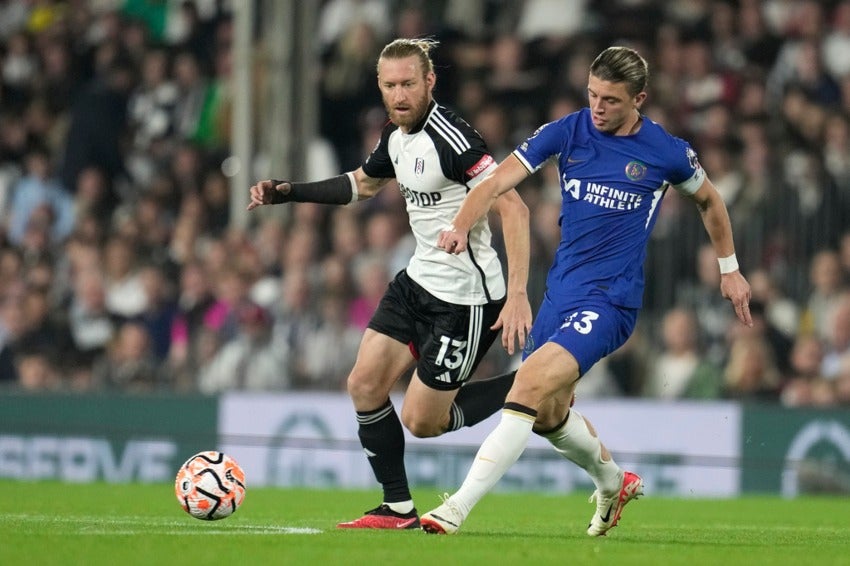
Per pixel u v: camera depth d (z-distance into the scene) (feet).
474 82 193.67
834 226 158.92
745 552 68.13
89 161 212.23
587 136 75.31
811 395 152.66
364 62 204.33
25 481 155.84
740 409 149.48
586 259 75.00
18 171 220.84
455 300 80.59
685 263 160.86
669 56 188.85
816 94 181.57
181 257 189.26
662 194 76.07
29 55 230.07
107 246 194.90
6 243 212.02
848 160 173.37
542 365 72.33
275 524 85.71
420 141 79.46
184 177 202.49
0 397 175.32
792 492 147.33
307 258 170.81
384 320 82.12
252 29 185.68
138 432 168.96
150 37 224.94
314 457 160.56
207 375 171.73
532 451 156.35
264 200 83.71
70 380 184.14
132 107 216.54
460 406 84.48
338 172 202.18
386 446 81.97
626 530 87.76
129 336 177.68
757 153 168.66
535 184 175.94
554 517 104.12
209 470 81.00
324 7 215.10
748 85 182.70
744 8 191.93
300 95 186.19
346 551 63.31
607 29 195.31
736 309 78.84
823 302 156.35
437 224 80.48
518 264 75.15
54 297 193.06
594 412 155.43
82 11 232.32
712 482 149.89
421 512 107.55
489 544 68.80
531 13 208.74
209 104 211.20
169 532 73.97
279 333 168.66
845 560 64.34
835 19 189.47
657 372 158.20
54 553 61.36
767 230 161.38
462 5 213.25
